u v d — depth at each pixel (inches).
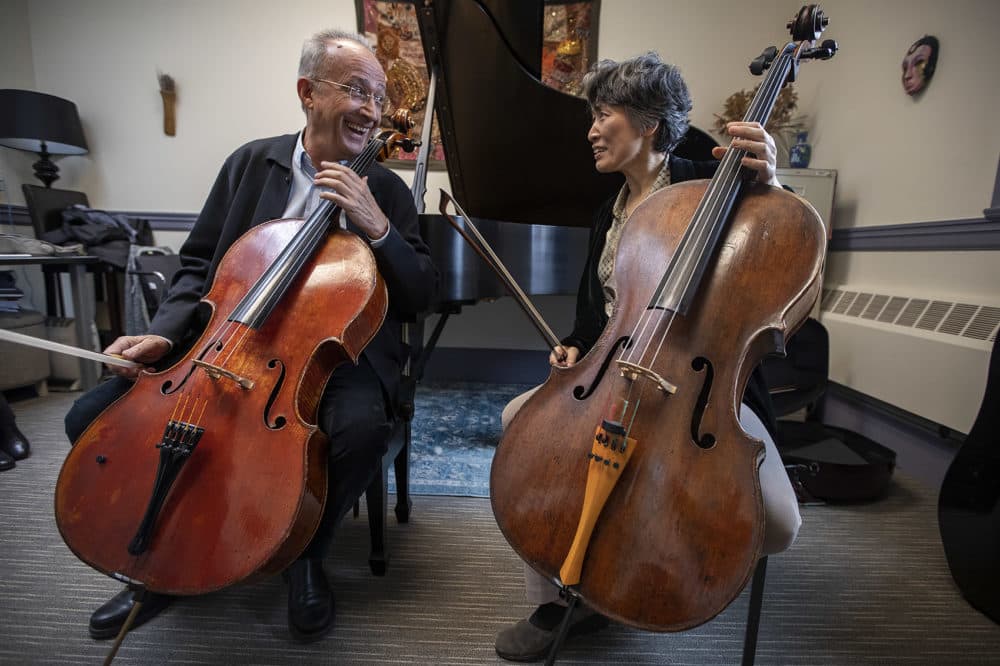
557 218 97.4
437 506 67.0
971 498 50.4
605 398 31.6
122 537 30.4
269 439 32.2
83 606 46.0
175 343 43.0
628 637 44.7
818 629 46.2
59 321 107.1
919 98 83.1
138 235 121.8
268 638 43.2
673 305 30.7
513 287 45.8
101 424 33.6
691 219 34.8
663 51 118.4
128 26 121.3
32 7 120.2
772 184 36.2
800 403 78.5
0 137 107.3
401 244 45.1
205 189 127.2
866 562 56.6
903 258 85.9
